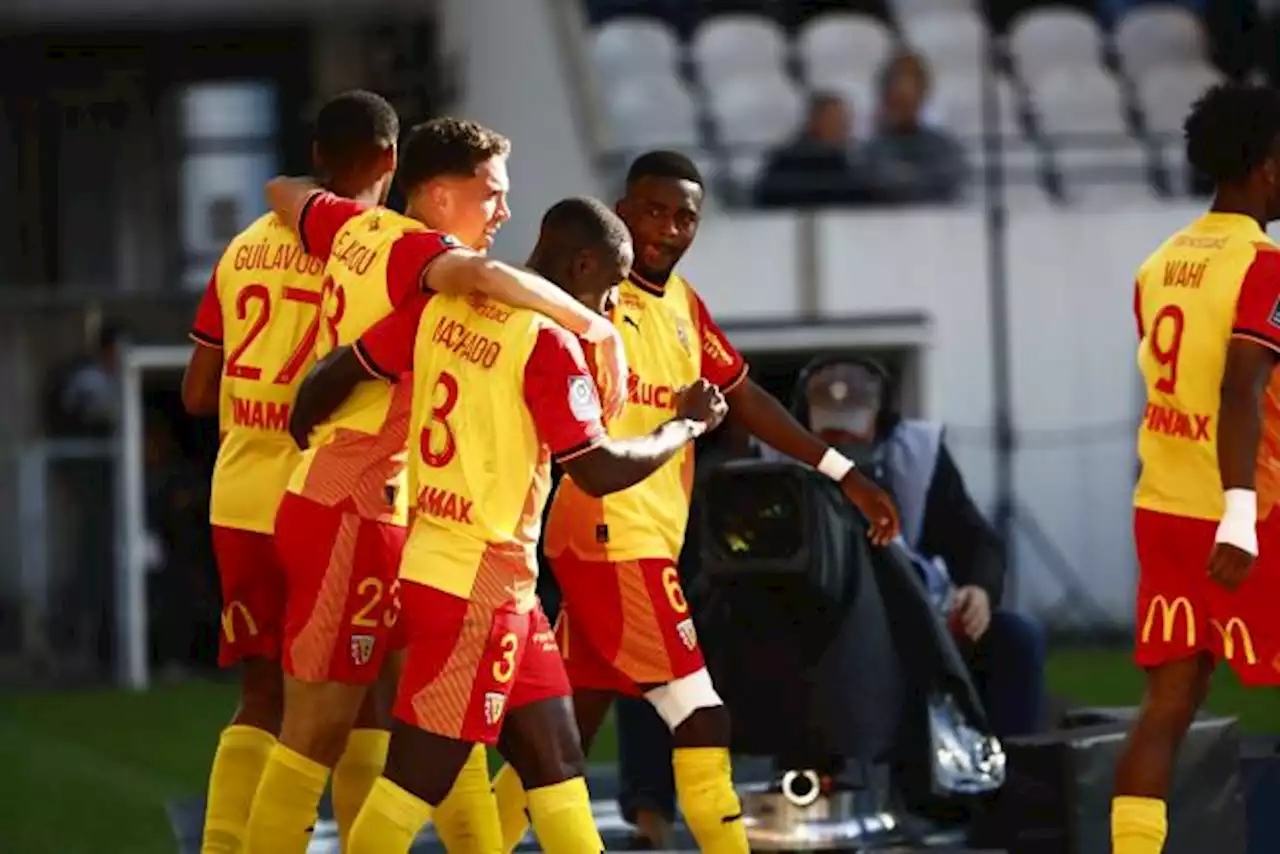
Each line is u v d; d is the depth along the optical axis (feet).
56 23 174.29
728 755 66.54
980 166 165.89
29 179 176.24
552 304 59.93
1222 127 65.87
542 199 155.63
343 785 70.90
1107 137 168.76
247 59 176.65
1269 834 76.79
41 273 176.35
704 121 175.52
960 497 84.43
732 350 69.62
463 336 60.80
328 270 64.90
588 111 161.99
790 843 76.02
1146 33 187.01
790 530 71.82
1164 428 65.98
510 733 61.87
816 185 158.30
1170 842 71.36
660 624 65.82
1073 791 71.97
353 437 64.85
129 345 145.28
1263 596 64.64
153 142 177.27
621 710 82.23
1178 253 66.18
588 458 59.41
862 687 74.02
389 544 65.10
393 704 70.08
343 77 175.01
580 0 180.65
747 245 151.64
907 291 152.46
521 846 82.02
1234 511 62.64
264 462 68.74
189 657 148.05
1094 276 153.58
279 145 177.17
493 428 59.93
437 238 62.85
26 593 145.69
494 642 59.93
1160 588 65.92
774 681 74.33
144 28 175.22
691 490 73.10
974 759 75.46
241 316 68.80
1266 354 63.46
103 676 145.89
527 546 60.59
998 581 83.71
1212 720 72.74
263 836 65.00
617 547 65.77
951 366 152.66
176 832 95.35
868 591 74.23
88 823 100.73
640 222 67.05
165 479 146.61
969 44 184.85
